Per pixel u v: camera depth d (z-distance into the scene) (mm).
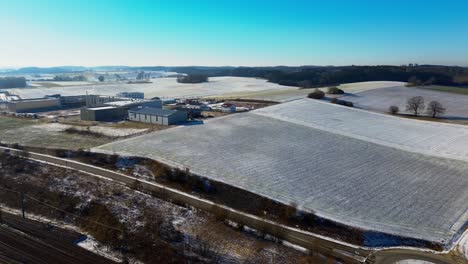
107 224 34562
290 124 76438
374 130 74438
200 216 36531
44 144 59531
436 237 33531
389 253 31016
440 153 59875
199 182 43938
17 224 34156
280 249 31094
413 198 41688
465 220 36781
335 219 36250
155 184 44000
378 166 52344
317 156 55656
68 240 31469
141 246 30891
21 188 42906
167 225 34469
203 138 63562
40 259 27906
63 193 41156
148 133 67000
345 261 29516
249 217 36906
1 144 60344
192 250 30516
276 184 44094
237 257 29516
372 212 37969
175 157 52438
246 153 55562
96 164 50188
